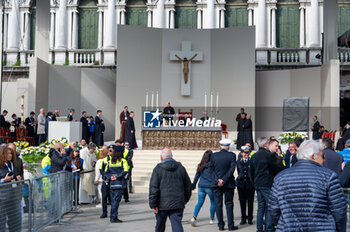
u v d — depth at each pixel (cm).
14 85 2350
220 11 2697
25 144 1392
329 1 2172
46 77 2250
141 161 1588
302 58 2514
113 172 862
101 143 1888
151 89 2342
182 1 2730
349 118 2367
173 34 2378
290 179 394
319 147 405
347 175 579
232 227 784
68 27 2717
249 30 2305
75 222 856
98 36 2716
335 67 2056
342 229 380
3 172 675
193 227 818
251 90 2283
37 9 2258
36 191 695
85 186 1093
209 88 2352
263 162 723
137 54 2336
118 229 786
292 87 2361
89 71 2436
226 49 2341
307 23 2650
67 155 968
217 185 777
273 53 2539
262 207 731
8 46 2712
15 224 607
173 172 620
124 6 2709
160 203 613
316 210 380
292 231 381
